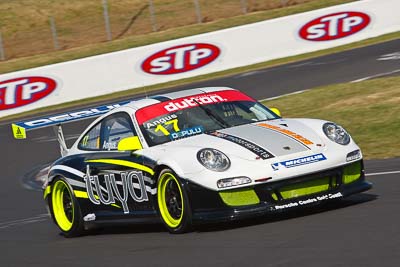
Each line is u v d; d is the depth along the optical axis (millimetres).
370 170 34000
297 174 23250
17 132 30094
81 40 109125
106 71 85312
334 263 17953
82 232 28859
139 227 28672
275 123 26156
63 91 83812
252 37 90375
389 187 28516
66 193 29453
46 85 83000
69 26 114375
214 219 23109
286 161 23469
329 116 50250
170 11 118000
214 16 114688
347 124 46875
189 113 27000
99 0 122438
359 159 24672
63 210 29672
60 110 78188
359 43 93312
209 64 89062
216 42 89125
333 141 24688
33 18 116812
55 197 29766
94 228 29266
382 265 17203
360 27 94688
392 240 19484
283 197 23328
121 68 85875
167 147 25266
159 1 122000
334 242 20188
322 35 93000
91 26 114125
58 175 29266
